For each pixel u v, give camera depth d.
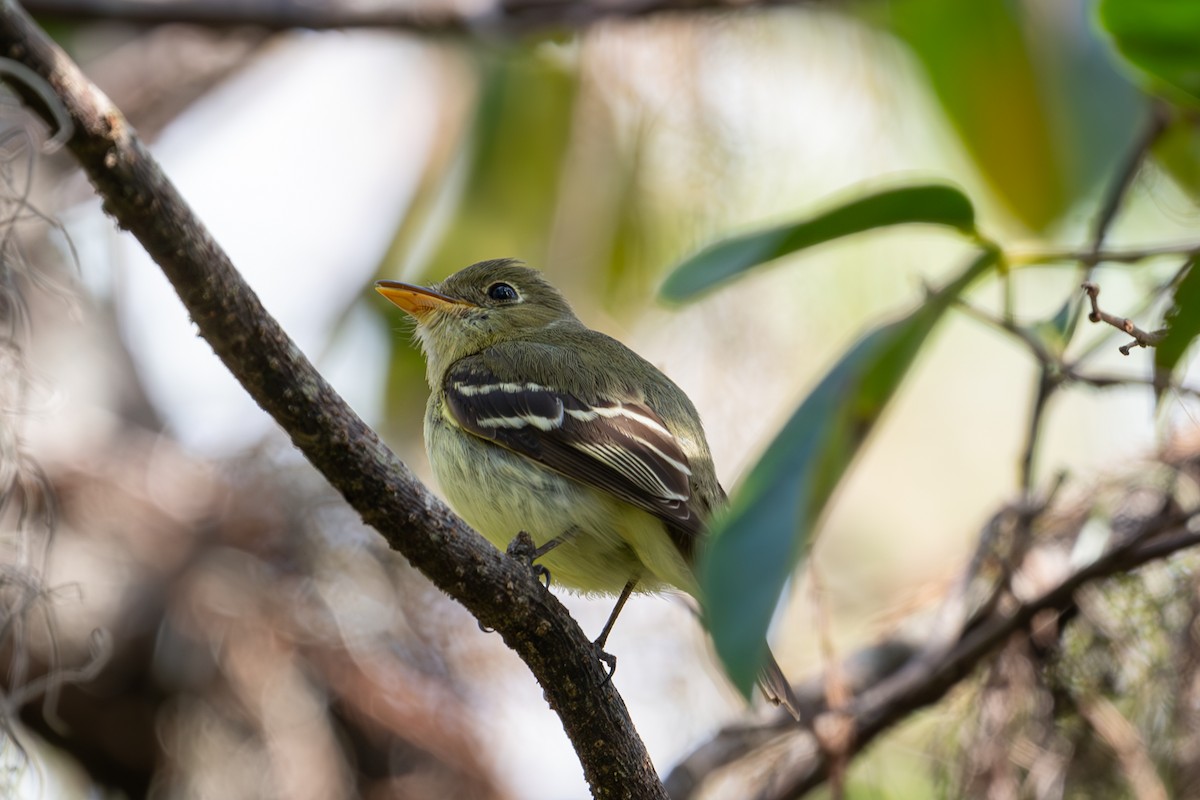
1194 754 8.25
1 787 6.53
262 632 10.51
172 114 12.90
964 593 8.90
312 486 10.95
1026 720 8.52
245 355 5.52
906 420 14.23
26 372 6.63
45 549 6.80
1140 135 9.59
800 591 11.40
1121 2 6.39
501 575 6.36
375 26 10.49
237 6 10.38
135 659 10.23
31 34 4.73
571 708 6.68
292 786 10.19
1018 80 11.16
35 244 10.30
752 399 10.73
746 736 9.18
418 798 10.45
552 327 10.07
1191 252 6.43
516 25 10.58
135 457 10.71
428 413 9.34
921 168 12.47
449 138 12.06
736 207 10.80
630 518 8.38
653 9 10.60
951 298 6.11
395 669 10.66
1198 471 8.68
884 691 8.66
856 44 11.06
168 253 5.16
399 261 11.98
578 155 11.43
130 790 10.42
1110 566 8.06
